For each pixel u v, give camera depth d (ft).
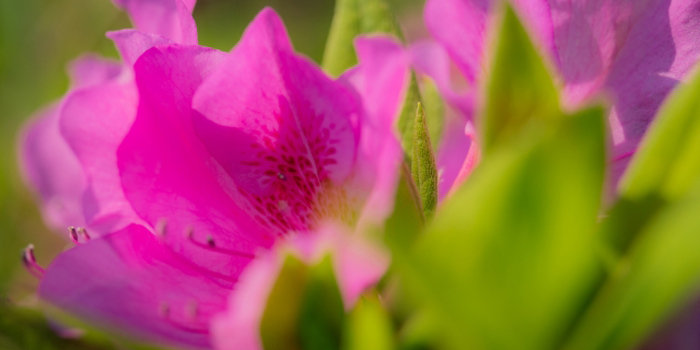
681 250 0.62
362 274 0.64
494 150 0.66
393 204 0.68
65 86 1.60
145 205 0.75
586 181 0.62
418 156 0.77
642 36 0.77
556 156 0.62
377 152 0.67
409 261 0.63
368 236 0.64
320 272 0.65
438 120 0.89
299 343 0.67
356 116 0.71
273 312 0.66
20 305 0.69
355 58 0.88
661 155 0.65
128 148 0.74
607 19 0.76
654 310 0.63
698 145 0.65
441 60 0.84
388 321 0.65
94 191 0.77
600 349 0.64
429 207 0.77
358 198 0.71
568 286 0.64
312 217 0.76
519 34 0.65
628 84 0.78
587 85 0.78
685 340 0.67
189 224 0.76
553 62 0.75
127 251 0.73
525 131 0.65
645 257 0.63
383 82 0.67
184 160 0.75
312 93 0.73
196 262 0.76
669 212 0.64
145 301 0.72
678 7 0.76
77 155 0.76
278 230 0.77
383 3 0.88
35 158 0.93
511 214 0.62
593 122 0.62
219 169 0.76
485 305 0.64
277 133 0.75
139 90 0.73
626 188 0.66
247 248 0.77
